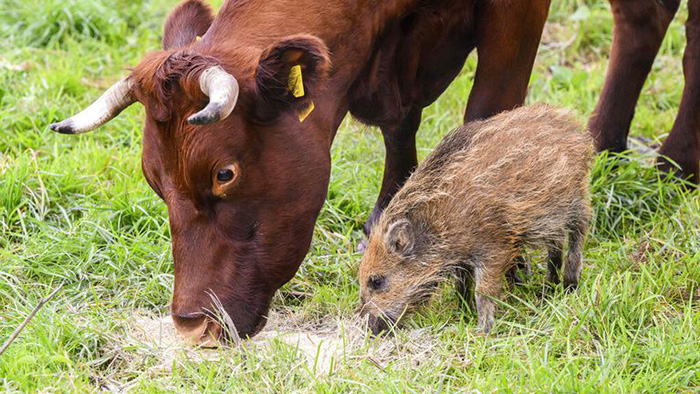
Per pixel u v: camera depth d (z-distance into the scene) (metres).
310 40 4.37
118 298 5.50
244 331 4.72
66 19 9.03
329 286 5.67
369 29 5.15
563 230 5.21
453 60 5.75
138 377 4.76
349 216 6.54
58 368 4.79
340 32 4.99
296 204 4.69
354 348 4.92
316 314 5.45
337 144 7.45
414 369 4.68
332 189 6.63
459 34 5.61
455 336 5.00
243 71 4.49
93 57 8.80
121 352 4.98
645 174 6.78
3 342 5.03
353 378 4.59
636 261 5.82
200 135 4.40
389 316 5.09
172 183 4.55
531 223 5.04
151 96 4.43
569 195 5.15
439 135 7.75
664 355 4.67
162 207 6.38
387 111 5.56
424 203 5.03
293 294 5.66
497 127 5.13
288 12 4.86
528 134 5.11
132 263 5.85
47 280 5.79
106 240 6.07
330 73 4.96
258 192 4.59
